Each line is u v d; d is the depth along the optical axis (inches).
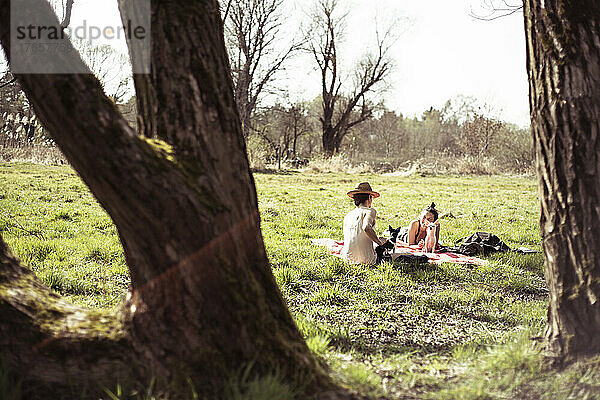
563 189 136.5
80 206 498.9
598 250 133.0
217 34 123.1
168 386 111.1
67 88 99.9
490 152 1774.1
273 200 644.1
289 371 115.3
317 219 495.2
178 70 116.4
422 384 136.4
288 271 262.8
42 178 749.3
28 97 108.4
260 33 1529.3
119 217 107.6
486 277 281.3
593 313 132.3
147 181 102.5
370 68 1727.4
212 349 112.2
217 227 110.7
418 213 572.1
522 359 139.8
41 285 135.5
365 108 1786.4
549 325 142.0
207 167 114.7
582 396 121.5
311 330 176.6
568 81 134.8
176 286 111.3
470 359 156.0
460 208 634.8
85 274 257.9
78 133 100.0
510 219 543.2
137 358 115.0
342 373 132.8
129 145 103.0
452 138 2891.2
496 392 128.4
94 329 120.1
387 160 2145.7
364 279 268.5
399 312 218.1
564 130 135.5
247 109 1609.3
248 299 115.9
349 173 1434.5
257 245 124.6
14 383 113.7
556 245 138.3
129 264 120.3
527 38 146.0
